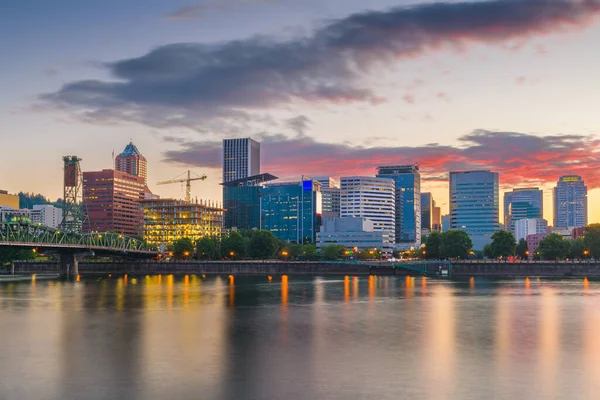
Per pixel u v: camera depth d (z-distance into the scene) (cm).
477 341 8844
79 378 6569
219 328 10181
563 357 7662
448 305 13950
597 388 6162
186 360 7456
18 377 6619
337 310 12912
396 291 18438
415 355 7781
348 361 7400
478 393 5975
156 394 5953
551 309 13012
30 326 10444
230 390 6078
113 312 12569
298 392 6000
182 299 15675
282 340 8925
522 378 6562
